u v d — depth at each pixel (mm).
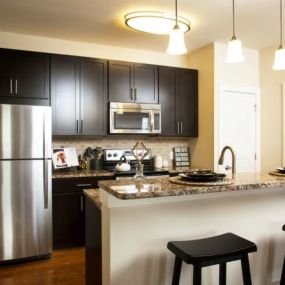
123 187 1602
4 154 2943
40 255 3160
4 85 3387
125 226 1695
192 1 2844
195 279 1466
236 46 2117
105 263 1741
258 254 2141
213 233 1951
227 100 4188
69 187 3482
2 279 2721
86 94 3793
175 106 4301
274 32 3668
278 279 2221
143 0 2824
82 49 4078
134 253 1719
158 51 4469
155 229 1772
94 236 2062
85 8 3010
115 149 4254
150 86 4145
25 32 3701
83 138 4141
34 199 3094
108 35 3789
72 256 3270
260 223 2137
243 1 2836
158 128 4141
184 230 1856
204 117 4301
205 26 3480
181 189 1546
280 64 2219
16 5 2941
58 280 2703
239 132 4285
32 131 3064
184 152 4676
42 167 3121
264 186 1744
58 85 3650
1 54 3381
